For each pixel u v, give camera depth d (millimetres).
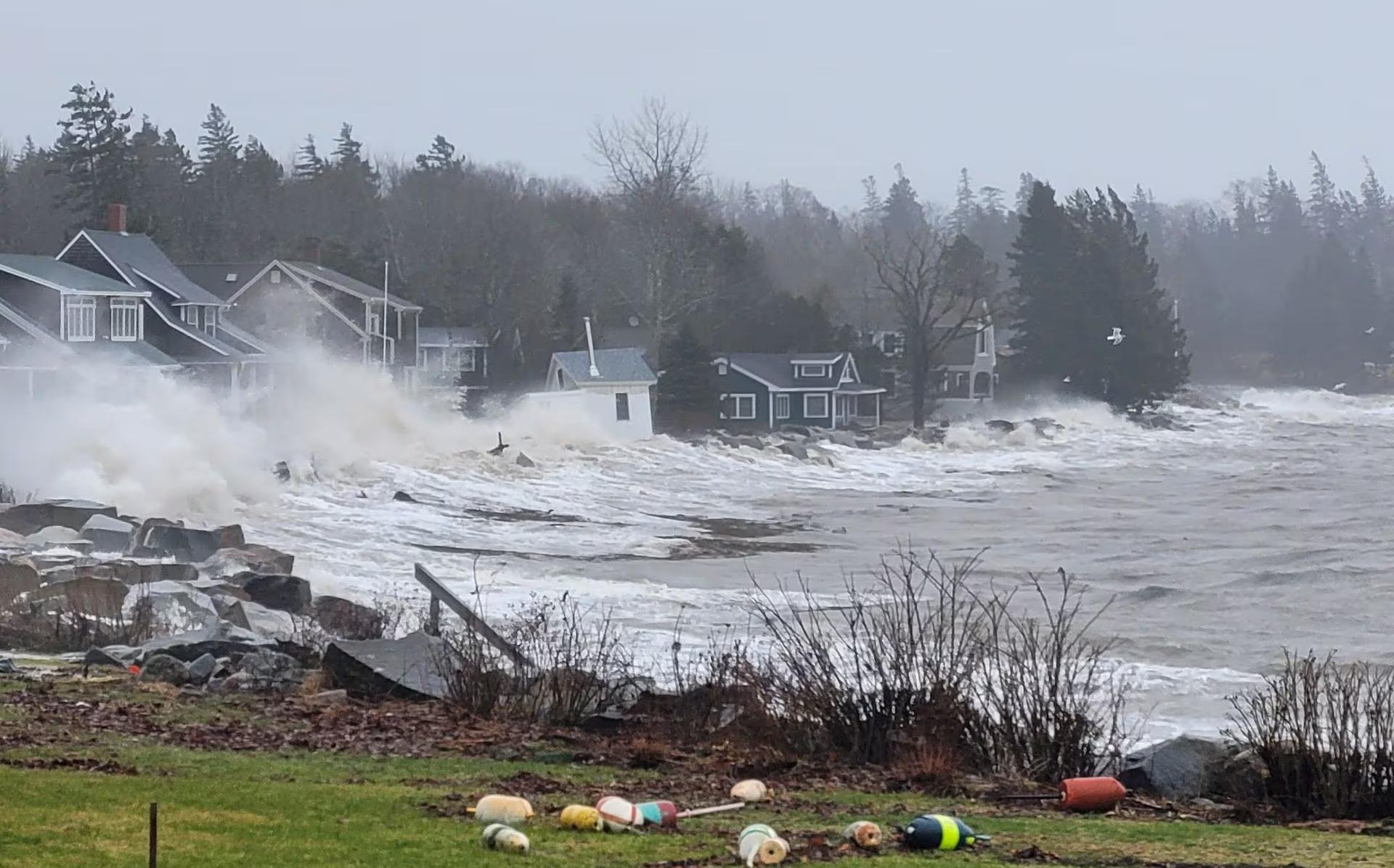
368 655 55250
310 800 34375
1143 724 58844
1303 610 101625
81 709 47156
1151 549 138125
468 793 36438
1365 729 47750
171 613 72188
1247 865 31906
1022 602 103688
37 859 27938
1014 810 38938
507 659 59750
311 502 149250
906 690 46812
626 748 45000
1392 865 32062
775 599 99938
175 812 32281
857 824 32562
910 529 157250
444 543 133000
